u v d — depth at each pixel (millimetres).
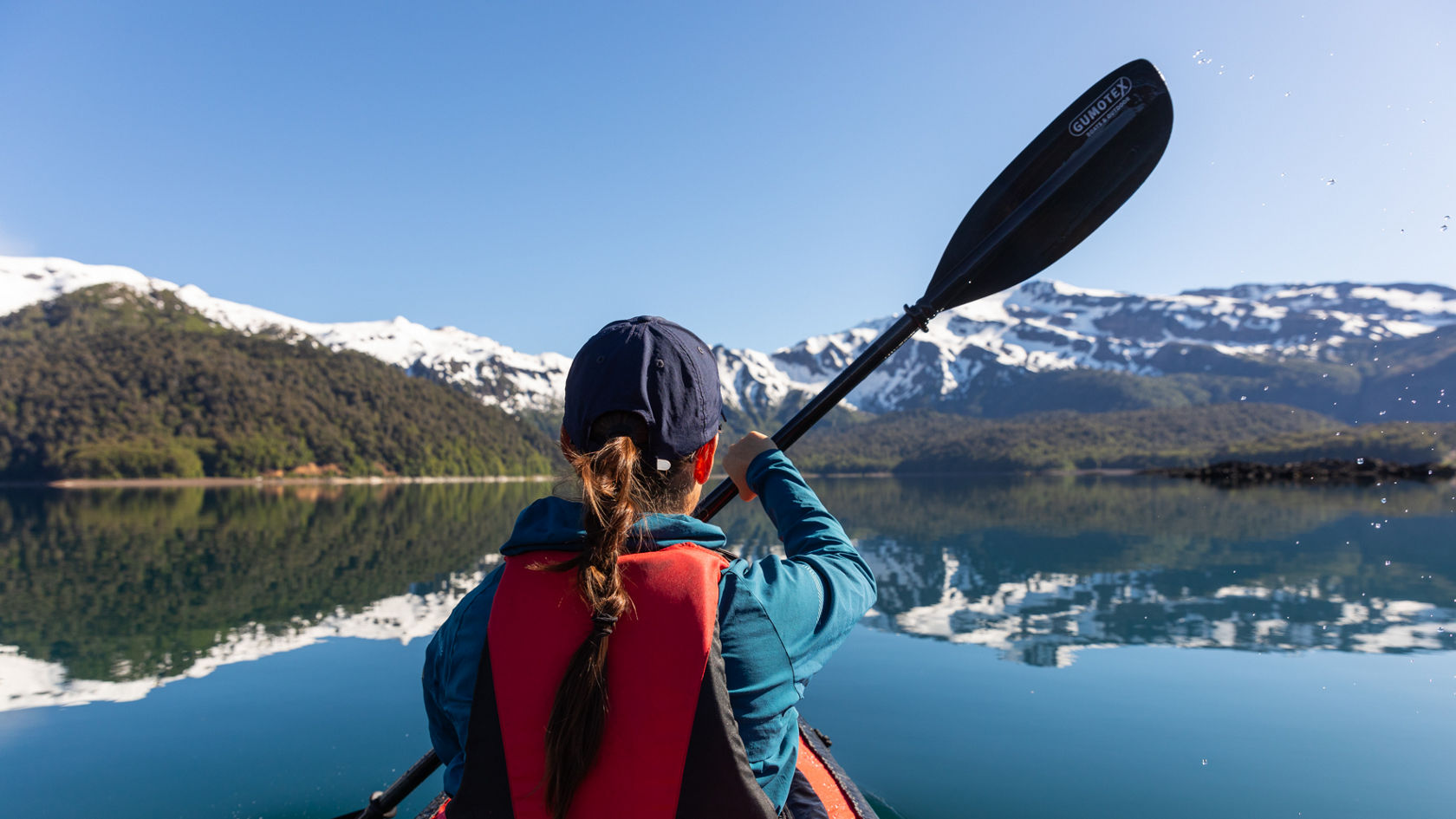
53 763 3514
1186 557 9812
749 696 838
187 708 4281
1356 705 4109
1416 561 9156
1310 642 5449
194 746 3705
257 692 4578
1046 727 3859
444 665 908
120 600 7719
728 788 790
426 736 3818
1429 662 4914
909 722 3947
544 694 811
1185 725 3865
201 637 6031
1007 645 5496
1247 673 4715
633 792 783
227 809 3064
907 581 8305
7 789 3252
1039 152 1937
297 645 5746
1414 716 3930
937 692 4449
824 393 1659
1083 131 1916
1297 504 19000
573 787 780
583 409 972
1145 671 4805
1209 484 33969
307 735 3848
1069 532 13328
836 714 4078
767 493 1170
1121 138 1888
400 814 2965
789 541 1100
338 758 3551
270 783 3299
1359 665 4875
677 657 805
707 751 792
